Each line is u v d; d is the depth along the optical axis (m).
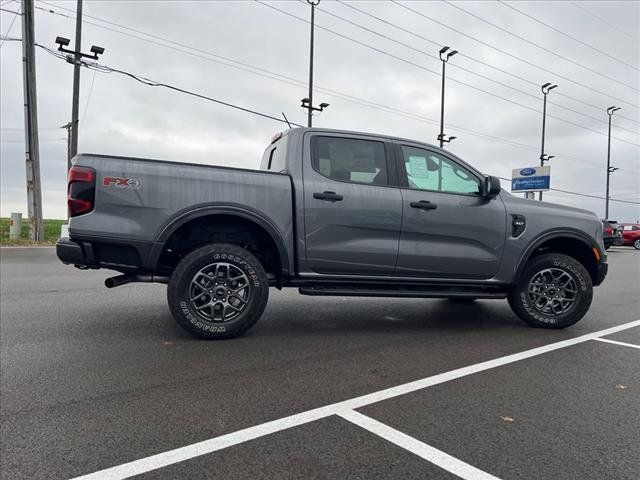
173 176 4.09
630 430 2.60
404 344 4.33
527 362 3.83
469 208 4.78
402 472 2.13
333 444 2.38
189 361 3.71
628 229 24.81
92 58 17.12
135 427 2.55
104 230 3.93
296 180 4.43
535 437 2.49
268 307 6.09
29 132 15.34
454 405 2.91
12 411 2.74
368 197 4.53
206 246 4.23
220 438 2.44
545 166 36.25
